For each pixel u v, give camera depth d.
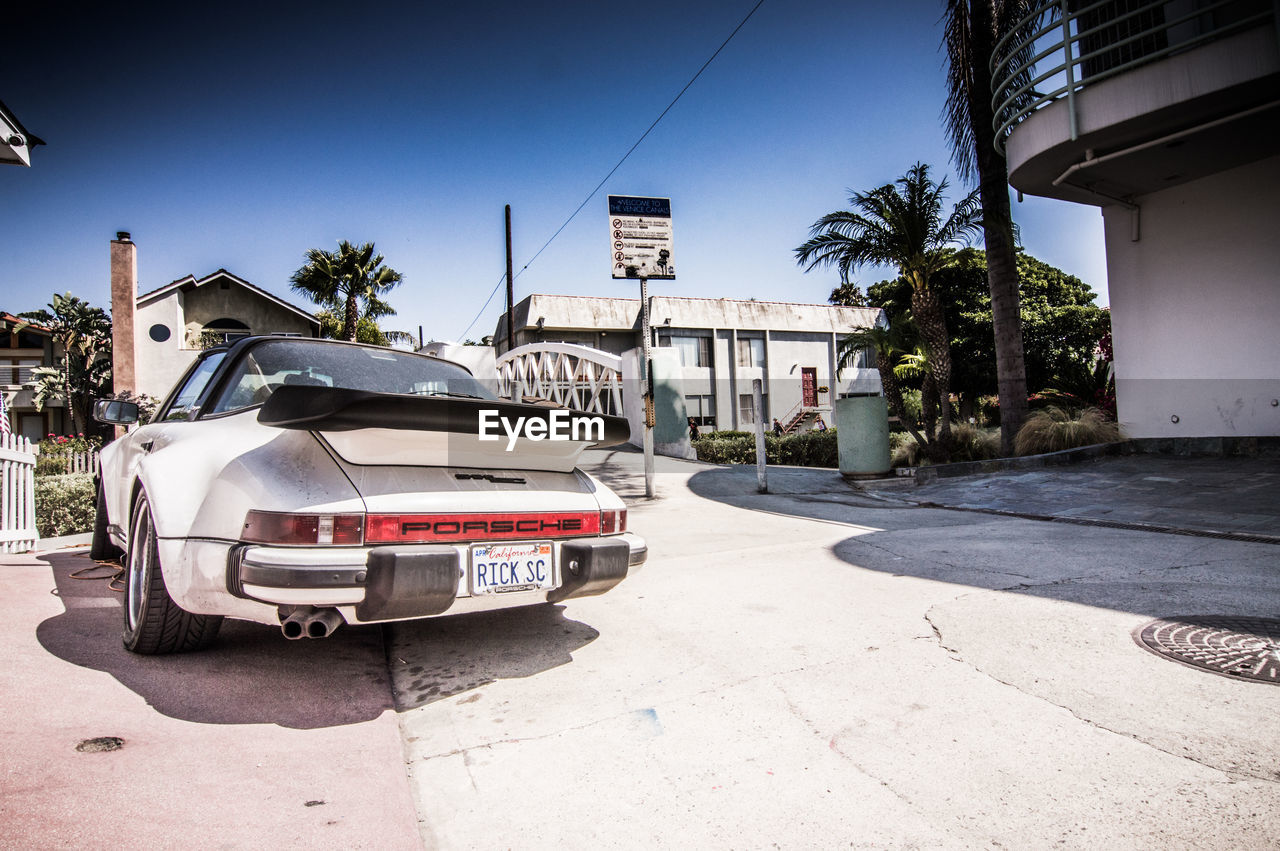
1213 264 9.21
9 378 28.06
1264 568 4.30
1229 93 6.98
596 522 3.10
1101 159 8.20
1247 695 2.48
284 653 3.10
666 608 3.89
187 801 1.79
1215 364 9.25
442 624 3.64
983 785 1.98
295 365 3.36
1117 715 2.38
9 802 1.69
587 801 1.95
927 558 4.96
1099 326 24.22
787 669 2.92
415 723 2.49
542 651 3.23
